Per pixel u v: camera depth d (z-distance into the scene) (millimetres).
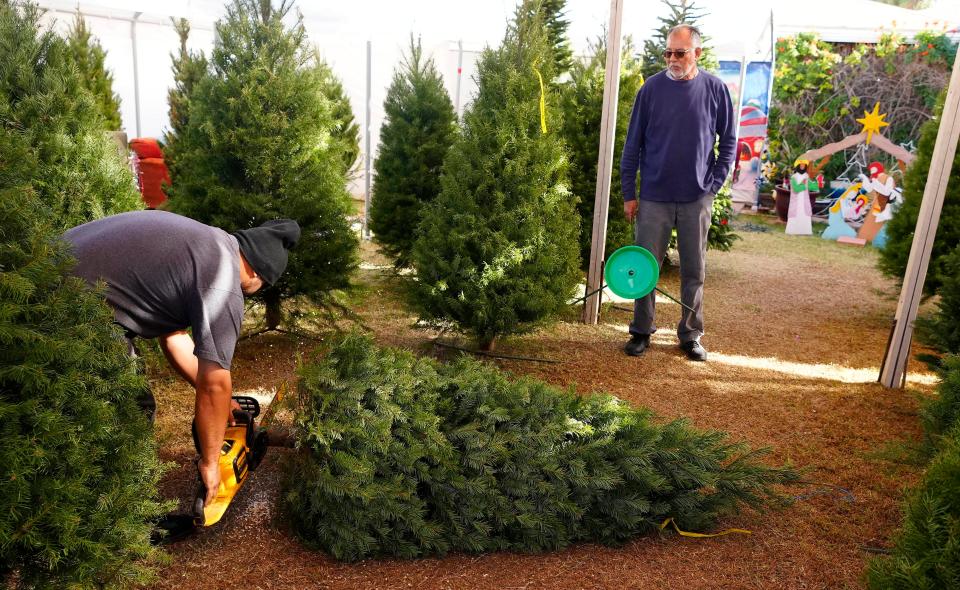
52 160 3488
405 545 2615
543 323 4730
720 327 6188
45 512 1605
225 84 4555
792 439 3873
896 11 12477
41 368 1622
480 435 2707
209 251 2389
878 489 3297
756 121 12648
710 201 5160
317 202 4684
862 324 6418
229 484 2615
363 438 2576
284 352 4969
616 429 2939
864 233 10625
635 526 2812
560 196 4805
